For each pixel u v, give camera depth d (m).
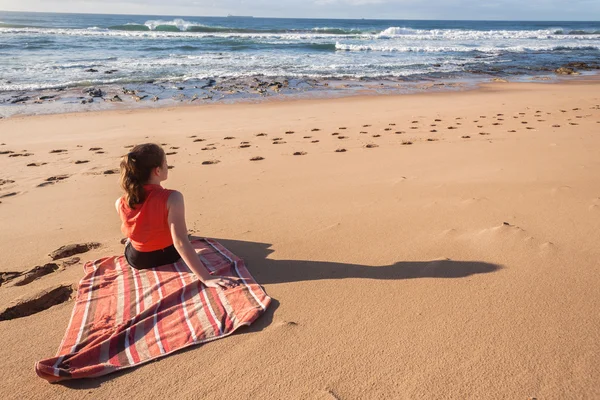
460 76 21.38
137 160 2.96
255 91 16.34
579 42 45.25
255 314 2.60
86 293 2.94
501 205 4.32
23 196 5.48
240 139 8.74
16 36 34.97
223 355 2.32
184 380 2.16
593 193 4.50
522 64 26.36
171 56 25.86
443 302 2.72
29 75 18.38
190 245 2.99
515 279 2.94
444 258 3.26
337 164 6.53
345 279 3.06
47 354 2.42
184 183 5.75
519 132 8.64
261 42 36.06
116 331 2.52
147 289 2.95
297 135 9.05
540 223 3.82
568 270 3.02
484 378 2.09
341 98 15.15
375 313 2.64
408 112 12.02
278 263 3.35
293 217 4.35
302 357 2.28
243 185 5.60
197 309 2.71
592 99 14.13
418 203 4.56
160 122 10.98
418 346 2.33
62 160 7.39
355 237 3.77
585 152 6.54
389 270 3.16
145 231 3.06
